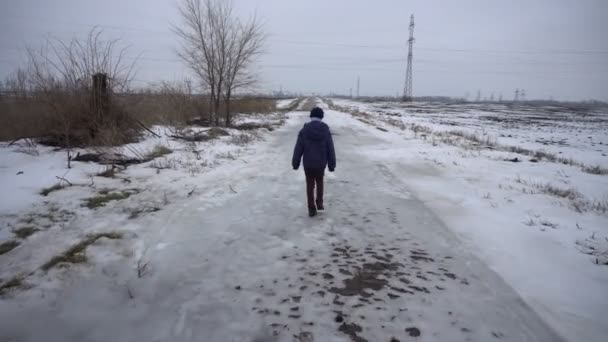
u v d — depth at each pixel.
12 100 8.14
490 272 3.39
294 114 27.17
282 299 2.86
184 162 7.86
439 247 3.95
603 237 4.34
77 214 4.41
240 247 3.80
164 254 3.55
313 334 2.45
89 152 7.41
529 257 3.76
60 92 7.95
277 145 11.21
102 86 8.31
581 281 3.28
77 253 3.40
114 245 3.63
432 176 7.59
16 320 2.45
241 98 18.05
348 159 9.27
